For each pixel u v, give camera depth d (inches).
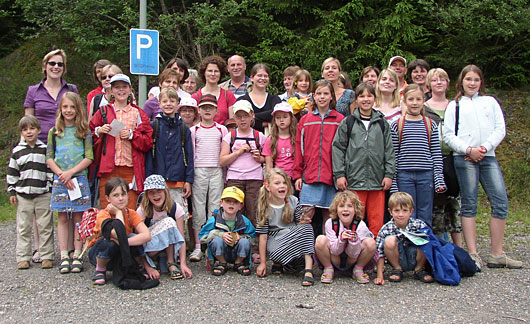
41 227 187.8
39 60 530.9
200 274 177.8
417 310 139.5
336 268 175.0
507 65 413.7
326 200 192.9
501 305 144.6
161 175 195.0
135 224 171.6
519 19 382.9
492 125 193.0
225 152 204.8
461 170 193.5
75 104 187.6
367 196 188.9
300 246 172.4
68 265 180.2
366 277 168.4
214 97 210.2
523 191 332.5
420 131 187.8
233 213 181.2
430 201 186.9
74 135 188.5
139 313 136.4
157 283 162.9
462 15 389.4
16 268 187.3
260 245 177.0
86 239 169.5
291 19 432.5
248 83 258.8
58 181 185.3
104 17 456.1
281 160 204.1
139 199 184.7
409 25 398.6
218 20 414.0
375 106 211.9
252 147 205.2
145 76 238.8
